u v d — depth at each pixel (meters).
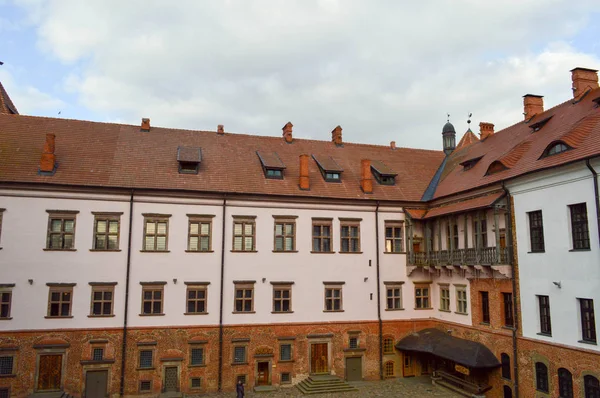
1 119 29.11
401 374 30.50
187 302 27.14
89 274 25.81
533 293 22.83
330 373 28.97
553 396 21.28
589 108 24.50
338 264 30.23
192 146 31.73
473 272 27.56
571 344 20.50
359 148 37.47
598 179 19.41
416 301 31.69
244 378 27.45
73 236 25.91
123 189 26.78
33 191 25.47
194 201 28.08
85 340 25.30
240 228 28.80
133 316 26.19
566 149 21.89
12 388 24.05
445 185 32.72
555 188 21.69
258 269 28.58
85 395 24.98
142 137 31.50
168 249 27.23
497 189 25.69
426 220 32.12
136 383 25.73
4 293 24.50
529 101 30.92
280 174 31.28
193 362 26.81
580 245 20.45
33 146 27.88
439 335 29.45
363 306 30.33
